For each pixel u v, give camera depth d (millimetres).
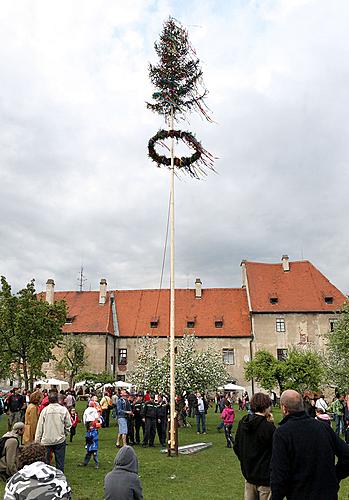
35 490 4824
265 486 6645
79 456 16781
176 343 38250
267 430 6711
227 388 47969
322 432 5246
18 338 33781
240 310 61344
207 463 16141
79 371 56156
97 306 62406
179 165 20391
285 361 34094
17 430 12391
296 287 60594
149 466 15344
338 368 34938
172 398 18156
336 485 5086
